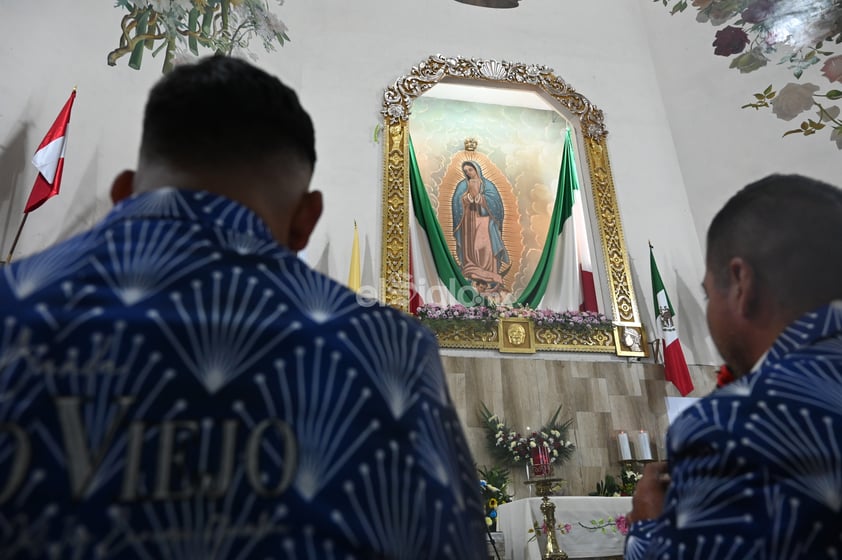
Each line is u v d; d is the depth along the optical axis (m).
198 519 0.48
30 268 0.57
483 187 8.26
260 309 0.58
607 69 9.05
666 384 7.09
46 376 0.50
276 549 0.49
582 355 7.12
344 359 0.59
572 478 6.38
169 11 6.33
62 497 0.46
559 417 6.68
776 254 0.93
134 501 0.48
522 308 7.34
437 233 7.63
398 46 8.43
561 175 8.38
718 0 6.87
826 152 6.98
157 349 0.53
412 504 0.55
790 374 0.78
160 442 0.50
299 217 0.80
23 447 0.47
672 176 8.44
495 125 8.71
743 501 0.70
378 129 7.79
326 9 8.44
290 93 0.79
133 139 5.79
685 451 0.79
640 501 1.11
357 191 7.39
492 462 6.27
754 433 0.73
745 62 6.73
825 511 0.68
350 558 0.50
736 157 7.91
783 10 6.56
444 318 6.93
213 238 0.63
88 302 0.54
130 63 5.96
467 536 0.58
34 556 0.45
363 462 0.54
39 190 4.69
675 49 9.06
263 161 0.73
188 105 0.71
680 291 7.70
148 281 0.57
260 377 0.54
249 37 7.09
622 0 9.64
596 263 7.87
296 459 0.52
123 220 0.63
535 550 4.83
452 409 0.69
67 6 5.77
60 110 5.43
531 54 8.90
